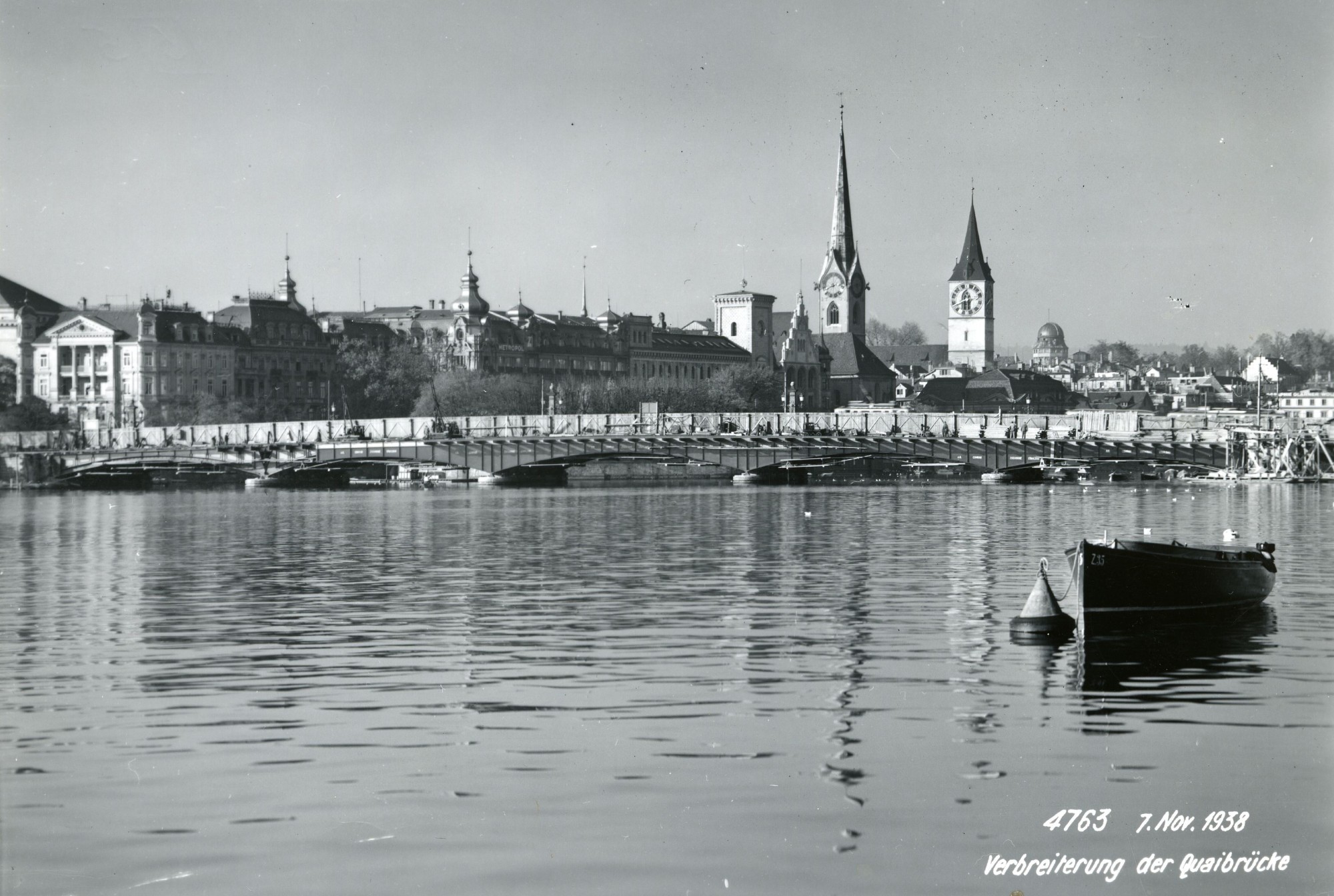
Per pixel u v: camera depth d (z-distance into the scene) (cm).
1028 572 9538
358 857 3697
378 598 8288
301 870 3622
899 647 6353
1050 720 4925
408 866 3638
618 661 6044
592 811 3991
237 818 3959
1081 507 17925
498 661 6072
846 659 6059
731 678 5666
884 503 19088
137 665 6050
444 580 9269
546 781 4241
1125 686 5469
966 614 7412
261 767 4406
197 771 4369
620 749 4562
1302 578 9044
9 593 8688
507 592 8538
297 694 5412
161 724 4941
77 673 5891
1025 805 4050
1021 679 5622
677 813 3978
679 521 15325
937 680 5606
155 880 3581
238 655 6288
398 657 6203
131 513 18125
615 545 12012
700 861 3666
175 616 7569
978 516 15900
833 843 3775
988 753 4516
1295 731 4772
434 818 3947
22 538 13525
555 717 5000
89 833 3862
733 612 7531
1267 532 13312
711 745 4606
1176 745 4603
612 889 3512
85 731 4853
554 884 3538
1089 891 3547
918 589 8531
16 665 6075
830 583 8881
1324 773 4309
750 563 10250
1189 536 12775
